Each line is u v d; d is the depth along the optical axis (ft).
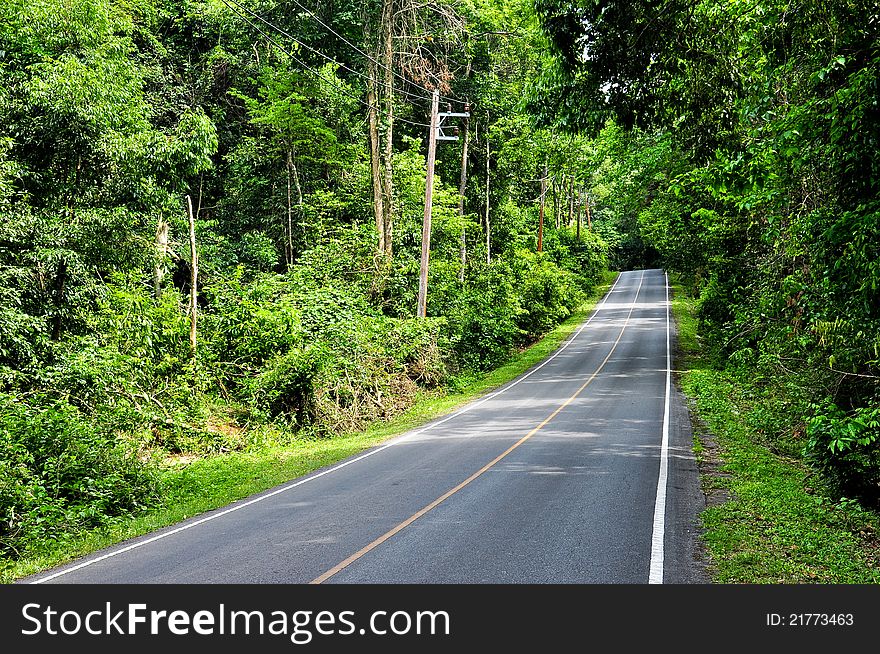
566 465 40.14
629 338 129.90
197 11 112.37
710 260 81.87
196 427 55.98
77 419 40.19
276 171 105.70
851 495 32.01
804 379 40.04
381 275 92.17
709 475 37.17
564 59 28.84
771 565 22.22
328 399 64.44
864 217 24.09
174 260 84.38
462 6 99.81
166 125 101.40
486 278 118.62
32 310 45.11
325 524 29.40
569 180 225.56
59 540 30.68
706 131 29.73
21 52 51.85
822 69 24.93
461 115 90.22
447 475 38.99
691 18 25.88
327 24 102.12
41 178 45.65
